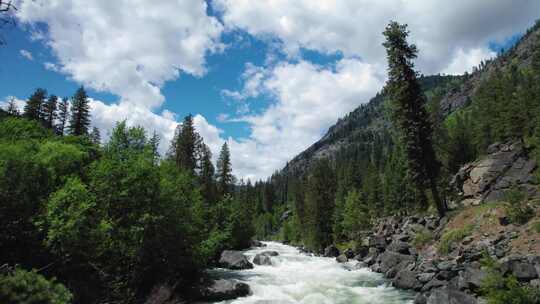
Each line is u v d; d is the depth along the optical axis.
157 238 25.62
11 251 19.69
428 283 23.41
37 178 21.91
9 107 63.03
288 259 46.00
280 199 186.38
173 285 25.06
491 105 75.00
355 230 60.00
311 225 67.88
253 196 136.25
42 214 19.73
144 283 25.00
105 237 21.95
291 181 192.12
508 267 17.94
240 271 36.00
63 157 25.19
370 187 88.69
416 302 20.95
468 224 30.03
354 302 22.86
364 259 41.91
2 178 19.89
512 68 145.25
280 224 129.12
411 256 32.66
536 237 22.48
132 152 27.30
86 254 20.36
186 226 28.47
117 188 24.62
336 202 78.06
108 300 21.17
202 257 29.78
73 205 20.14
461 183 56.25
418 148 37.97
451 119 131.12
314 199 70.12
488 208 30.19
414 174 38.62
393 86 40.06
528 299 14.25
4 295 10.14
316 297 24.12
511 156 51.00
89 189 23.98
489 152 60.97
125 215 24.59
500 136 62.88
